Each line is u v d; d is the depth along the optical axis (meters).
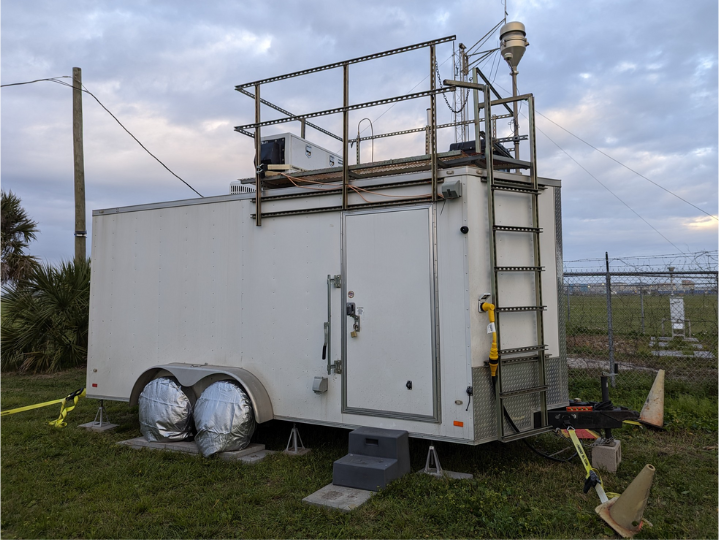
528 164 4.77
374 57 4.49
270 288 4.96
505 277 4.25
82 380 9.05
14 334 9.90
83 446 5.10
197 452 4.80
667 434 5.15
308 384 4.68
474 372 3.94
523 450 4.77
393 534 3.16
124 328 5.84
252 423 4.76
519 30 5.50
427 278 4.16
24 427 5.70
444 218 4.14
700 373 7.50
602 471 4.14
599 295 9.64
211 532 3.27
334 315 4.58
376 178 4.46
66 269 10.46
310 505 3.61
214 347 5.24
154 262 5.70
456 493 3.68
